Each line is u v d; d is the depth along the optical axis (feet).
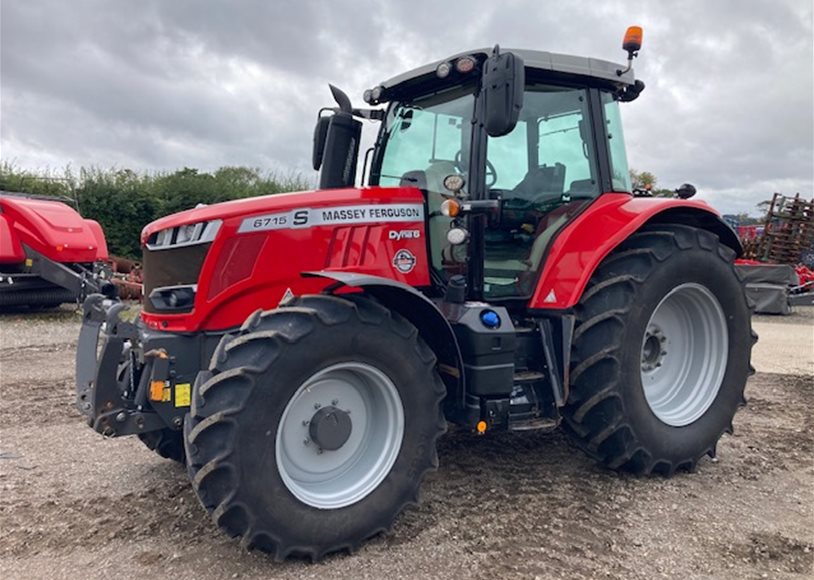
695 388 12.98
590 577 8.49
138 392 9.86
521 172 12.13
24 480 11.66
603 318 11.23
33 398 17.49
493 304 11.64
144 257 11.34
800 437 14.82
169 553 8.98
